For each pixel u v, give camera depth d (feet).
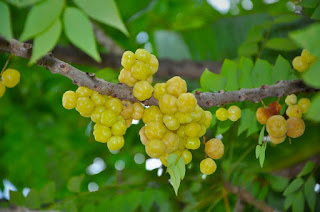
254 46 3.84
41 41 2.55
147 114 2.98
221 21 4.20
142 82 2.94
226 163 4.05
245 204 4.09
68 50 4.14
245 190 4.07
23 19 4.07
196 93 3.06
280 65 3.43
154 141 2.95
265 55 3.86
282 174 4.12
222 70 3.41
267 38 3.84
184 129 3.01
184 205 4.09
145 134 3.03
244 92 3.10
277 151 4.03
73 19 2.54
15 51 2.85
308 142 3.92
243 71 3.42
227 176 4.06
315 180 3.54
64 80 4.01
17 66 4.14
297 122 3.16
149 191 3.97
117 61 4.26
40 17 2.54
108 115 2.93
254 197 4.06
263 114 3.17
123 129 2.95
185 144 3.03
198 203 4.00
